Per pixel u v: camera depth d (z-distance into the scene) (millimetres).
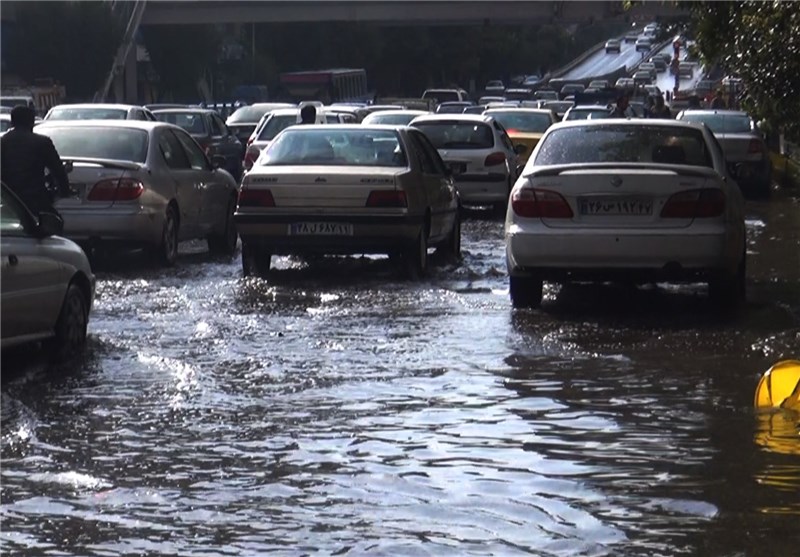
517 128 54375
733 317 20688
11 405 14633
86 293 18109
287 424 13820
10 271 15992
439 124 43219
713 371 16484
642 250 20594
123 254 30109
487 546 10008
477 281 25391
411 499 11234
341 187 25062
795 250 31375
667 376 16172
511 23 140250
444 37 194750
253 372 16406
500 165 42500
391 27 186625
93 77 128375
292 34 173250
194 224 29562
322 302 22297
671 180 20703
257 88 149500
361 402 14797
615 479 11797
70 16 125750
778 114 27859
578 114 68688
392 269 27328
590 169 20922
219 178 31359
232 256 31031
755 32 27453
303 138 26641
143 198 26969
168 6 138125
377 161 26172
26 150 23891
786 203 47469
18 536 10352
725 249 20719
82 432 13531
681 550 9906
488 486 11602
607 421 13906
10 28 125938
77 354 17516
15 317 16125
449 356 17406
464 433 13422
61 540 10258
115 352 17688
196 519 10758
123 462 12445
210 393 15258
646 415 14180
